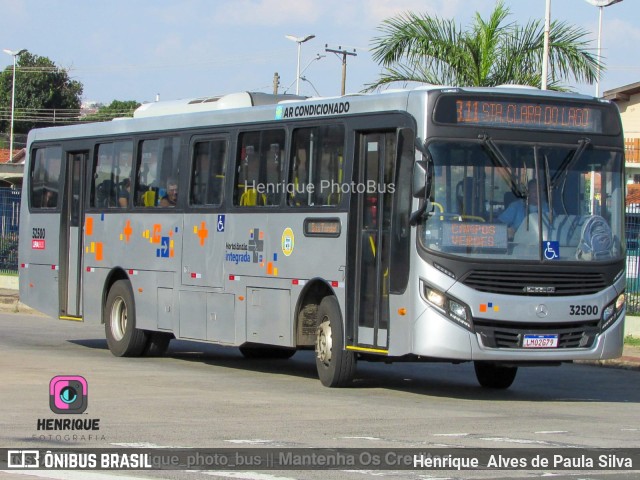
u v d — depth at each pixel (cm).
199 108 1898
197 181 1847
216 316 1784
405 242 1448
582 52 2767
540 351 1437
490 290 1423
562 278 1450
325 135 1599
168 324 1892
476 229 1427
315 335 1628
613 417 1365
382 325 1491
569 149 1484
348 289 1538
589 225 1478
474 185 1437
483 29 2762
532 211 1450
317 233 1592
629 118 5459
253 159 1733
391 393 1555
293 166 1653
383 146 1512
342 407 1374
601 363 2158
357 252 1540
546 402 1526
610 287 1481
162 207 1916
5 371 1686
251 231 1717
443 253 1414
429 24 2759
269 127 1705
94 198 2094
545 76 2670
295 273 1627
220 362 1973
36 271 2233
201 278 1819
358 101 1548
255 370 1842
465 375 1884
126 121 2027
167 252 1898
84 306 2105
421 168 1409
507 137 1456
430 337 1411
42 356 1953
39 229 2228
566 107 1491
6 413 1259
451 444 1085
